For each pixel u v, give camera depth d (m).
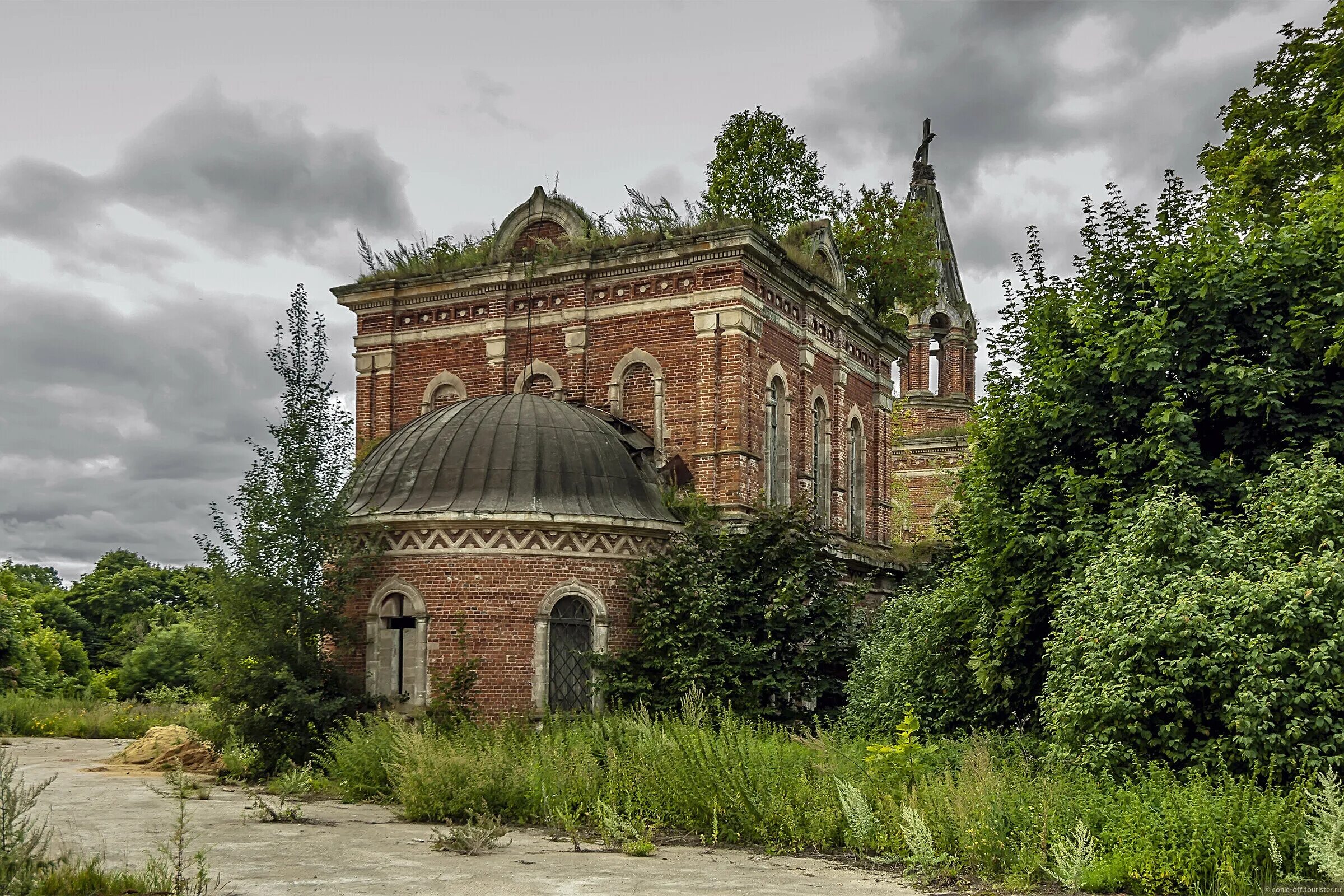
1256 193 24.61
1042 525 18.05
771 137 41.69
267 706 20.84
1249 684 12.64
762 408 28.50
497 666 22.45
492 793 16.48
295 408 22.23
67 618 66.31
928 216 54.81
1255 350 17.44
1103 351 18.16
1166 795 12.24
